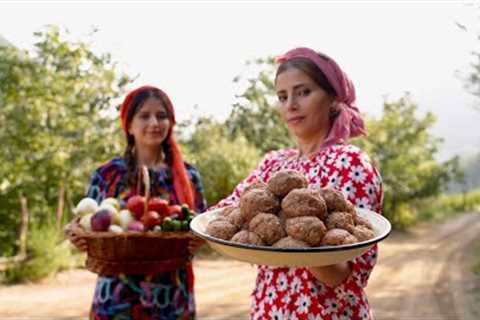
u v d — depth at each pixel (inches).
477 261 423.8
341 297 67.7
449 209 1227.9
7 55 316.8
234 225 61.2
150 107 117.1
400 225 876.6
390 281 341.7
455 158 989.8
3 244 331.0
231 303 265.0
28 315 220.7
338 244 55.6
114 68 337.4
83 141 326.0
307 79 71.7
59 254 307.0
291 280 70.4
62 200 337.7
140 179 117.0
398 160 876.6
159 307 108.3
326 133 74.7
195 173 127.7
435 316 248.8
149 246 101.2
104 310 107.6
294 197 59.0
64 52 324.8
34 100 311.4
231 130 716.0
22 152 313.4
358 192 67.2
